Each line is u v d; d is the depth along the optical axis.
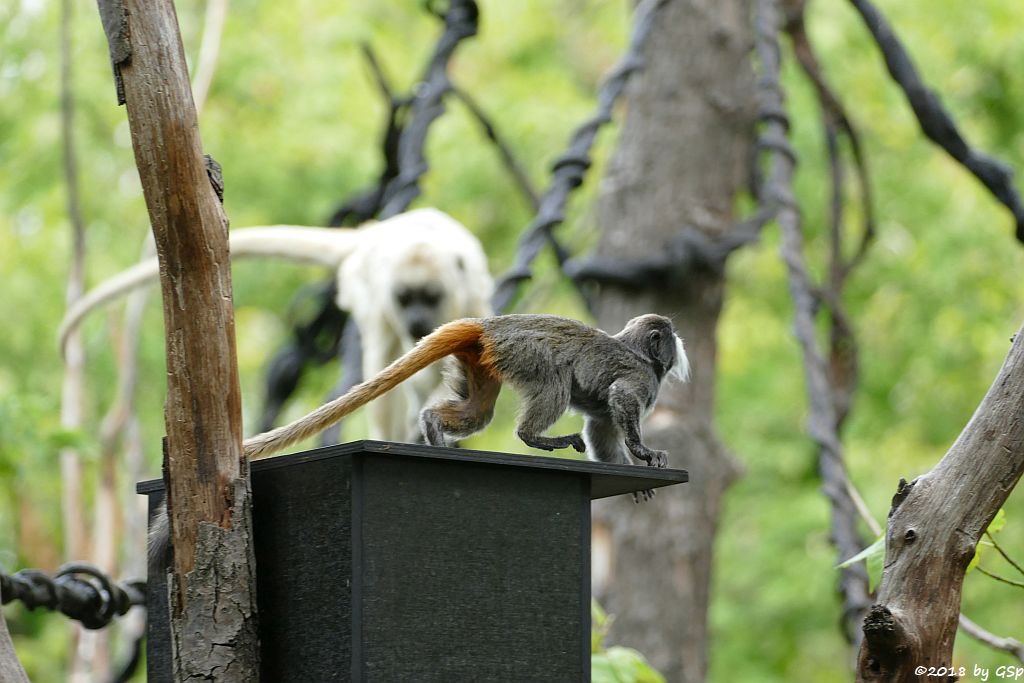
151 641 5.96
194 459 5.21
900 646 5.08
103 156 20.27
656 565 12.73
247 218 20.62
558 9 23.16
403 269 12.48
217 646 5.19
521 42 22.59
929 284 20.36
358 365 13.14
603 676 7.10
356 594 5.12
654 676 7.42
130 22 5.09
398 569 5.22
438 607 5.28
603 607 12.79
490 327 6.02
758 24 12.86
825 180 20.06
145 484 5.97
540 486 5.56
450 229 13.55
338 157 20.80
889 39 9.88
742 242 12.39
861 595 10.06
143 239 20.56
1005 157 20.73
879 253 21.20
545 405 6.04
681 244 12.48
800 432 21.36
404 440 12.91
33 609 7.60
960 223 19.91
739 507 21.84
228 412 5.24
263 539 5.52
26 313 20.14
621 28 22.73
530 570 5.49
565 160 11.62
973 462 5.26
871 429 21.41
